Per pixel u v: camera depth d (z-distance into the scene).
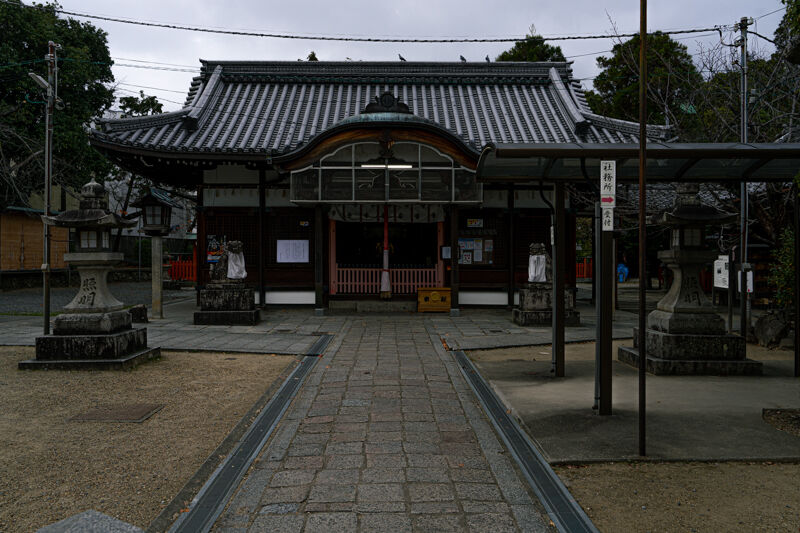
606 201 5.26
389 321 12.58
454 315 13.58
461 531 3.07
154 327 11.43
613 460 4.07
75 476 3.87
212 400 5.92
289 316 13.38
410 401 5.86
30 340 9.29
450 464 4.08
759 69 11.64
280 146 13.97
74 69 19.64
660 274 23.39
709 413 5.23
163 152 12.94
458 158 12.95
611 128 15.15
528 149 5.55
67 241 23.97
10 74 18.19
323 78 17.41
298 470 3.96
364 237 15.79
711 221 7.22
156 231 12.69
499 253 14.96
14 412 5.38
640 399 4.16
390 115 12.64
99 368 7.18
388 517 3.23
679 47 18.14
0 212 20.09
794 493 3.55
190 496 3.55
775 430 4.73
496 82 17.59
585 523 3.15
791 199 9.91
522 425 4.95
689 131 12.91
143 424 5.07
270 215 14.66
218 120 15.27
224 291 12.00
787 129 10.69
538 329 11.36
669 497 3.50
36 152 19.27
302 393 6.23
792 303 9.03
